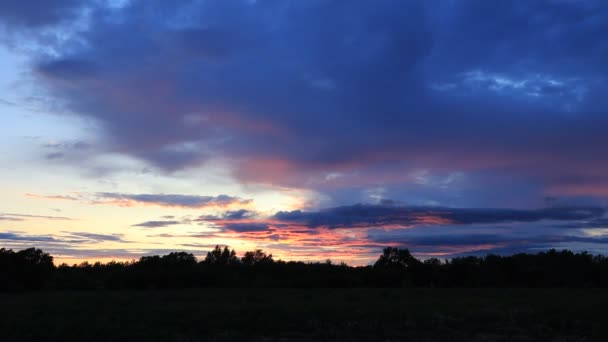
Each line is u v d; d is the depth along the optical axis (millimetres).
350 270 76000
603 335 18250
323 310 23938
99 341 15344
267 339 17344
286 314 22312
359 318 21844
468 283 66000
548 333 18797
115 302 30141
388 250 83500
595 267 65188
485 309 25234
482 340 17266
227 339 17078
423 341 17109
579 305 27375
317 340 17406
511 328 19516
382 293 41344
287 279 68812
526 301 31391
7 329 16609
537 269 66250
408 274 68812
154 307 26625
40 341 15164
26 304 28422
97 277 63938
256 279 67750
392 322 20953
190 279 61188
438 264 70188
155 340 15766
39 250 54531
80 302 30250
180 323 20281
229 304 29297
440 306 27375
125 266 76000
